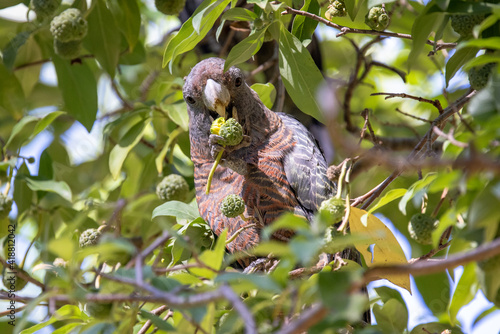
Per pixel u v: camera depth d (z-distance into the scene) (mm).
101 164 11016
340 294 3539
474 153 3404
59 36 8070
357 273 3709
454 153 5301
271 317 4980
